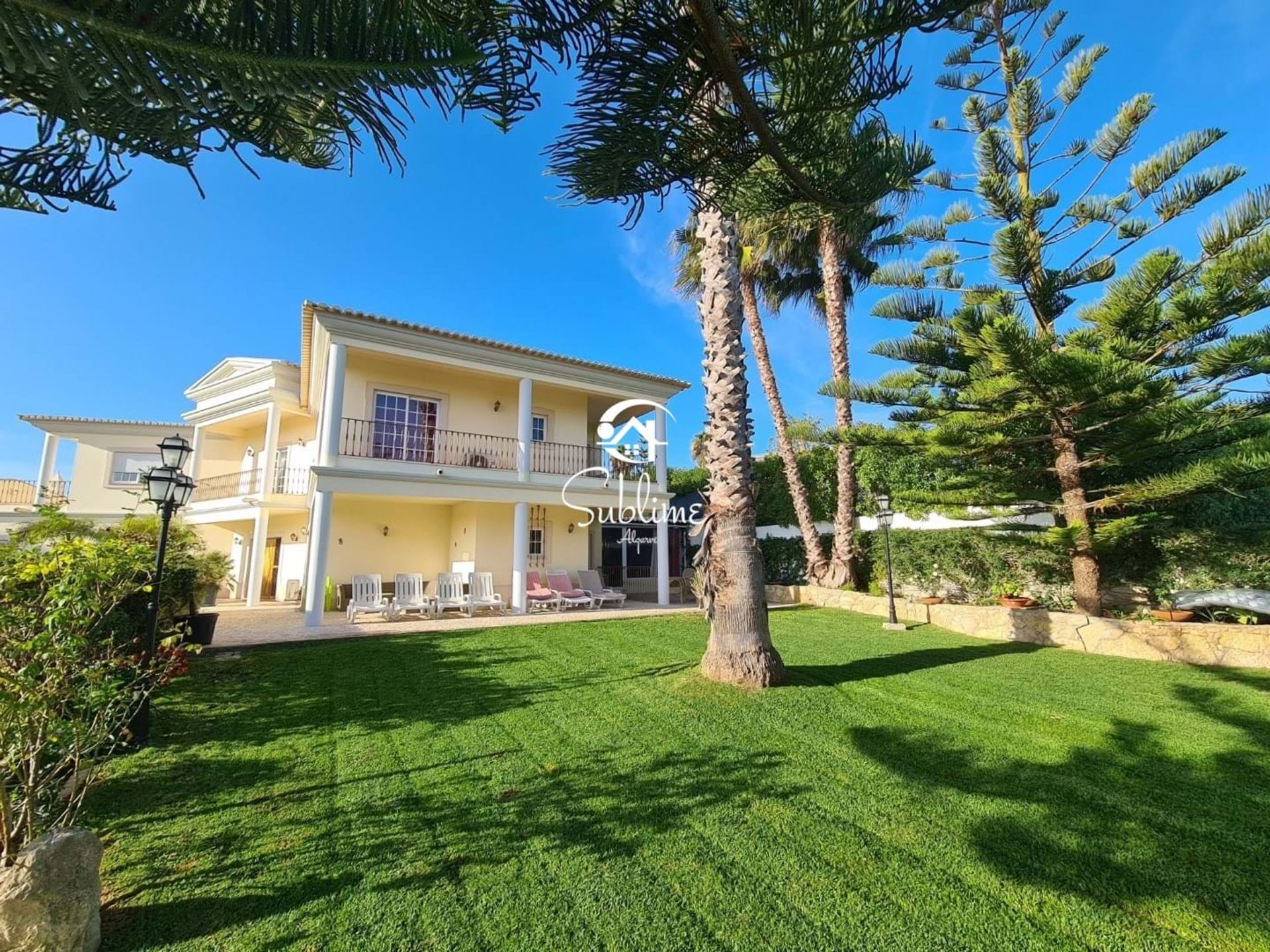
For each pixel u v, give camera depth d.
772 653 6.32
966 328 7.79
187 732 4.98
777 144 1.61
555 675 6.90
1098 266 8.80
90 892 2.46
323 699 5.97
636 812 3.60
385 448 13.40
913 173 2.02
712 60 1.39
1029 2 8.78
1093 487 9.53
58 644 2.76
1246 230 6.98
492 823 3.48
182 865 3.07
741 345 6.67
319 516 10.56
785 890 2.84
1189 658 7.39
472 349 12.70
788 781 4.02
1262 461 6.55
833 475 15.61
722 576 6.42
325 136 1.36
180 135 1.20
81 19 0.81
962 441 8.97
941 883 2.88
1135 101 8.11
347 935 2.55
